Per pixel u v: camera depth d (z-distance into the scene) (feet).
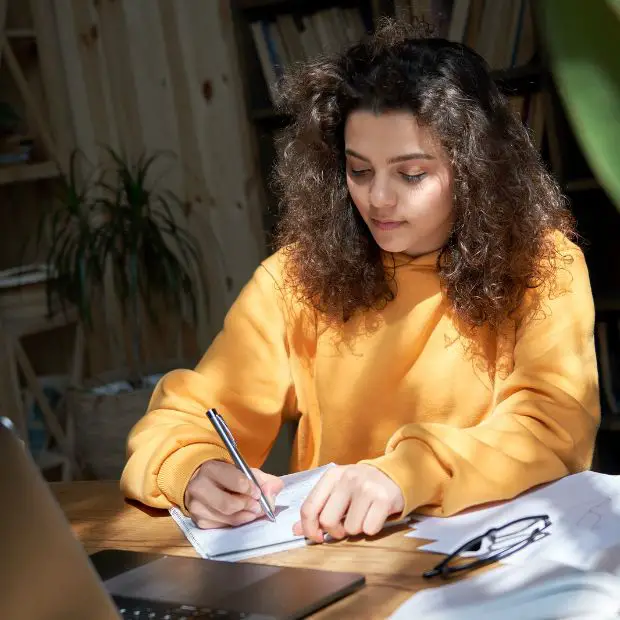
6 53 10.89
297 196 5.33
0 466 2.02
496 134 4.77
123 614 2.93
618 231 9.64
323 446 5.24
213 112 11.04
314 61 5.20
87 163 11.57
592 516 3.52
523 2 8.96
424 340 5.06
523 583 2.94
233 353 5.34
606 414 9.49
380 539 3.59
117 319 11.60
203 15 10.84
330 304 5.20
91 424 9.91
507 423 4.23
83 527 4.22
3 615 2.06
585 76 0.67
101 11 11.27
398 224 4.69
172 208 11.39
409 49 4.73
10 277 11.03
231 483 4.00
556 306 4.75
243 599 2.97
